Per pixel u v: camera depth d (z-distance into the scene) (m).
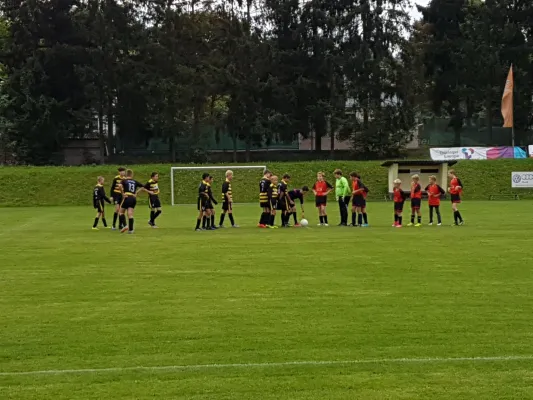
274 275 12.77
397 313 9.55
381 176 46.19
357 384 6.65
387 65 59.00
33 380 6.88
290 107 60.03
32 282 12.30
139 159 59.00
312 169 47.00
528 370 7.03
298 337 8.34
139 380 6.83
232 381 6.77
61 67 56.72
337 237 19.48
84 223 27.08
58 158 59.12
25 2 55.66
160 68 57.62
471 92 60.09
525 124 61.50
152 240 19.22
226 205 23.61
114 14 55.78
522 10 60.97
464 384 6.63
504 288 11.31
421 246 17.03
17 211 36.09
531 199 42.56
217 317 9.40
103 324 9.09
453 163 42.66
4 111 55.97
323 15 59.31
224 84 58.03
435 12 62.06
